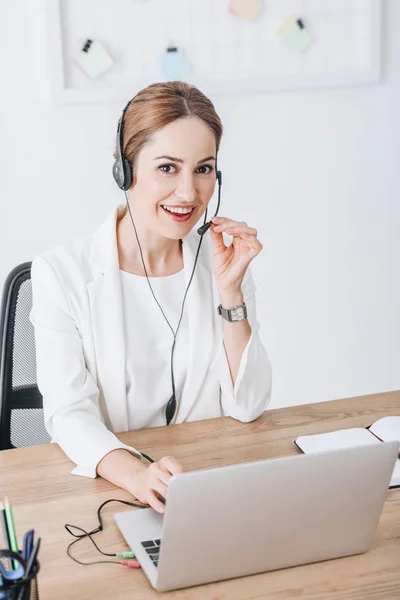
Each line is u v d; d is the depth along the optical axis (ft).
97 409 5.43
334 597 3.74
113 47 8.71
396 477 4.67
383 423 5.37
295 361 10.25
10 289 5.99
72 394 5.32
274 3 9.10
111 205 9.16
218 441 5.34
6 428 5.99
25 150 8.79
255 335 6.02
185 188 5.29
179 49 8.88
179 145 5.21
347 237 10.09
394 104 9.86
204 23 8.91
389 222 10.21
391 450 3.78
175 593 3.76
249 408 5.66
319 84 9.36
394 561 4.02
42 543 4.13
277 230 9.78
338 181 9.87
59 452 5.23
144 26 8.74
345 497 3.83
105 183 9.08
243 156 9.43
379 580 3.87
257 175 9.54
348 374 10.53
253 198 9.59
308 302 10.12
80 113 8.82
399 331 10.61
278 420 5.67
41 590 3.76
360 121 9.78
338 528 3.92
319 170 9.76
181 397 5.88
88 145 8.93
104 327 5.60
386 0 9.55
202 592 3.77
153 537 4.13
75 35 8.58
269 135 9.46
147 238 5.73
